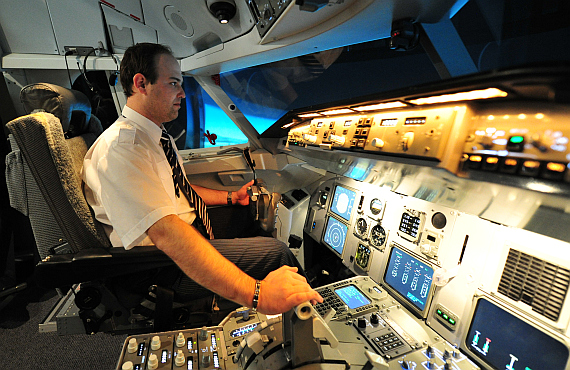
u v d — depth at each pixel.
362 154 1.52
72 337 2.15
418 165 1.17
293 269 1.08
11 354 2.00
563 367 0.95
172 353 1.25
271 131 2.45
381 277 1.76
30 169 1.31
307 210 2.65
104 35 2.37
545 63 0.65
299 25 1.33
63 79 2.60
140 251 1.36
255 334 1.08
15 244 2.77
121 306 1.52
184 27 2.02
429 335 1.32
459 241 1.34
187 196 1.58
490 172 0.94
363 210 1.99
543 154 0.79
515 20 1.70
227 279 1.06
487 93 0.86
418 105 1.19
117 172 1.19
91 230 1.42
